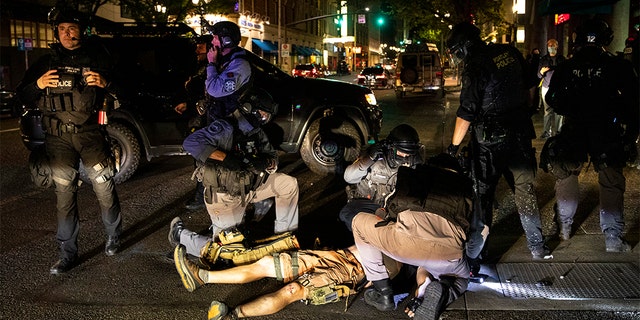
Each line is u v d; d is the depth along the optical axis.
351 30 84.75
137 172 9.38
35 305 4.37
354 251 4.60
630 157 5.00
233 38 4.82
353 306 4.23
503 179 8.14
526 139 4.66
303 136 8.57
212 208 4.88
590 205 6.56
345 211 4.95
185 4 30.70
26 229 6.32
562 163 5.18
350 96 8.77
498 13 31.83
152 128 8.65
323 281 4.23
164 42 8.81
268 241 4.94
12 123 17.94
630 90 4.82
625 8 13.88
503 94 4.54
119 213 5.40
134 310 4.25
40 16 30.25
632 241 5.31
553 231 5.70
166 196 7.68
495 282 4.52
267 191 5.14
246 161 4.73
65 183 4.91
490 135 4.54
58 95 4.77
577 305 4.10
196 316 4.14
